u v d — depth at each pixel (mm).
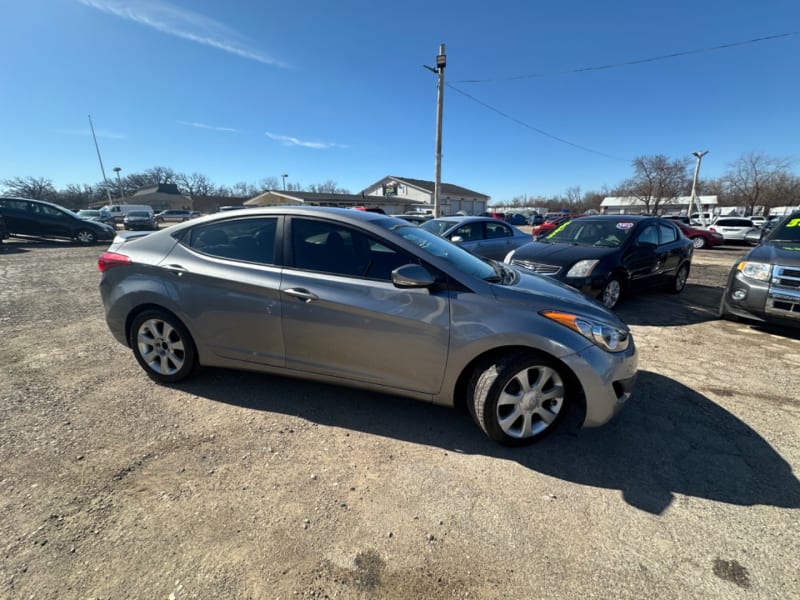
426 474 2346
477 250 8008
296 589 1643
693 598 1633
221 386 3305
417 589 1661
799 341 4703
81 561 1739
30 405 2988
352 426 2803
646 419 2961
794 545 1886
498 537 1919
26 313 5477
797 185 45500
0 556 1749
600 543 1895
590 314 2537
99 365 3713
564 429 2814
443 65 16562
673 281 7191
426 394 2678
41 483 2195
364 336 2676
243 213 3121
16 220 14461
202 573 1700
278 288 2822
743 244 19797
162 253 3213
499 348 2510
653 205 48656
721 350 4387
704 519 2041
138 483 2217
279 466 2385
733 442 2695
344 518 2012
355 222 2832
